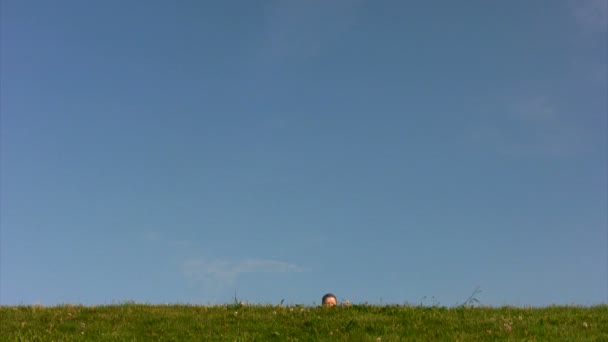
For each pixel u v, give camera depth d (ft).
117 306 78.38
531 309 76.07
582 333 62.85
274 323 67.92
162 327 66.90
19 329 66.28
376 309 74.33
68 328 67.00
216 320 69.97
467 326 66.23
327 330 65.00
